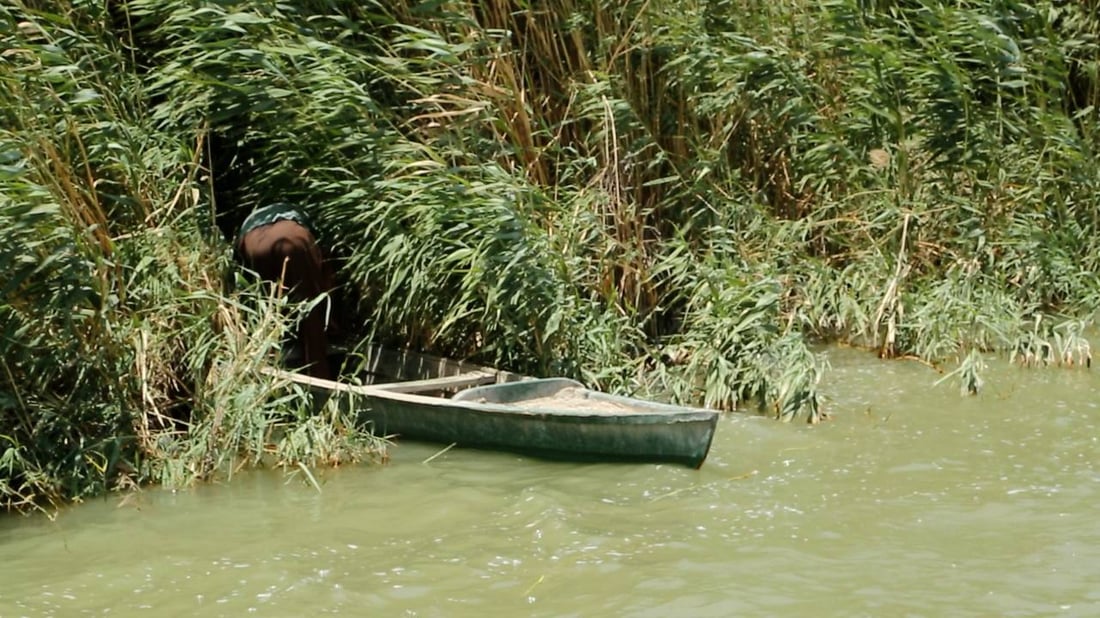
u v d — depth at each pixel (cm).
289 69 1092
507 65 1141
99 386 927
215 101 1093
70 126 957
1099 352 1152
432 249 1062
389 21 1104
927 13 1277
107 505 855
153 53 1145
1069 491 835
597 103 1180
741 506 820
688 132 1248
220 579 727
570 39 1223
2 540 800
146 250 982
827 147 1251
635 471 890
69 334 909
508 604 686
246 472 909
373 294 1120
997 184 1272
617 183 1176
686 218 1227
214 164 1179
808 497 834
